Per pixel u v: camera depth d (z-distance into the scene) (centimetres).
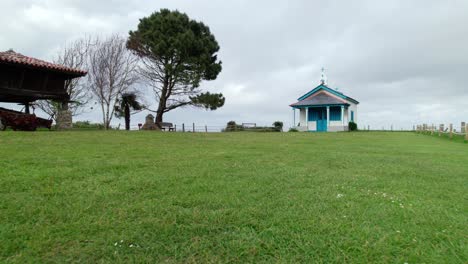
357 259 280
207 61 3300
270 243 307
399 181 577
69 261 275
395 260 279
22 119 1686
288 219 365
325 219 366
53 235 317
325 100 3362
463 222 363
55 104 2855
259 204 418
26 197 429
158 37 3177
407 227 346
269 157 848
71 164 653
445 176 633
